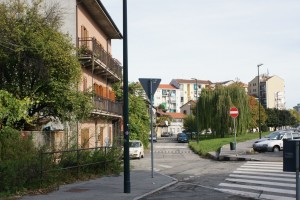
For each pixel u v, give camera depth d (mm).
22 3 19906
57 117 22875
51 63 19297
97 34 34625
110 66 34156
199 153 39188
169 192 13945
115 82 42438
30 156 14008
